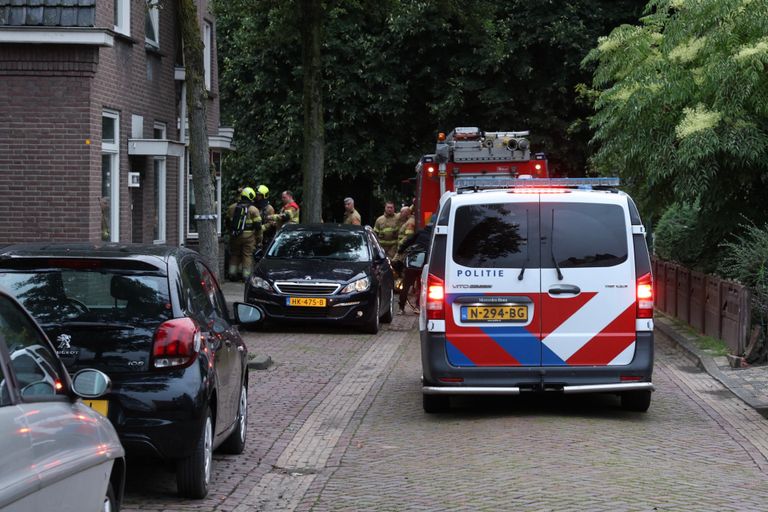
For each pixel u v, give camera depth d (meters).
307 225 20.67
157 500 7.92
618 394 12.49
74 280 7.74
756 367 14.23
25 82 19.33
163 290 7.81
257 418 11.42
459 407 11.97
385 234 26.23
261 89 39.53
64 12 19.02
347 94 37.19
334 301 18.69
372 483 8.46
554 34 35.72
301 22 25.34
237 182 42.38
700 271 18.62
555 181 11.25
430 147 38.28
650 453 9.27
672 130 17.17
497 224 10.88
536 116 37.22
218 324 8.76
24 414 4.81
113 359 7.54
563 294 10.76
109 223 21.27
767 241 15.84
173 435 7.52
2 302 5.15
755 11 16.53
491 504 7.62
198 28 16.08
